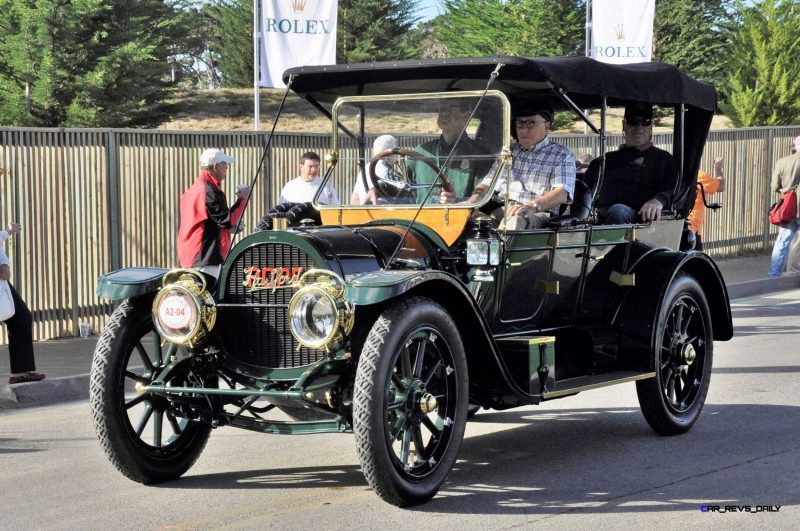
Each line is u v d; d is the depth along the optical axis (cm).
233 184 1237
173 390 547
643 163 784
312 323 511
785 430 706
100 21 2611
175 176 1179
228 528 505
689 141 807
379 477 511
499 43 3616
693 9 3956
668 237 761
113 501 555
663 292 682
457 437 552
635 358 679
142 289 563
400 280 504
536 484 580
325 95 696
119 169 1129
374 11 4031
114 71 2591
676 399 715
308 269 538
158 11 3002
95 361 563
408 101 637
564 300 668
